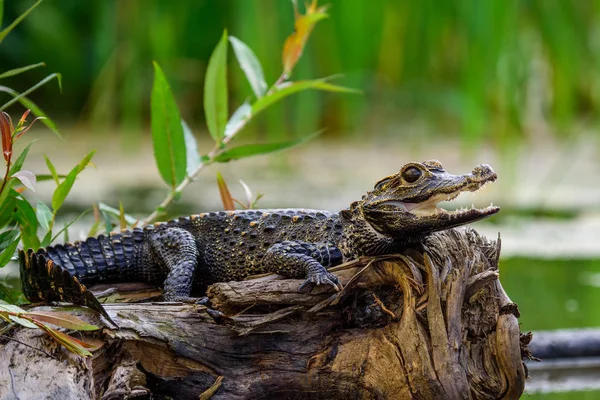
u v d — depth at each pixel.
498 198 20.11
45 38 28.17
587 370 10.56
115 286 9.04
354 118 26.03
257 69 11.26
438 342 7.40
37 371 6.87
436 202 8.27
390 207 8.21
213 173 22.58
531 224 17.56
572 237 16.50
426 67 26.89
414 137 26.05
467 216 7.89
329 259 8.58
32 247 9.12
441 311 7.48
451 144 25.22
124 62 25.50
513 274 14.19
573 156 23.86
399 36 26.38
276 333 7.66
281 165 22.75
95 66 26.95
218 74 10.86
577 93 28.23
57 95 28.81
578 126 27.03
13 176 7.46
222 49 10.80
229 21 26.42
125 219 10.61
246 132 25.33
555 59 25.47
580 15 25.81
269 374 7.57
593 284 13.69
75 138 25.61
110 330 7.23
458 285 7.60
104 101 25.70
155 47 25.14
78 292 7.40
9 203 8.66
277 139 23.98
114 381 7.06
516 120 23.64
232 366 7.52
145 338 7.27
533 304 12.61
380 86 27.44
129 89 25.19
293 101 25.33
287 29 23.42
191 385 7.40
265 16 23.23
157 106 10.40
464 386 7.32
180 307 7.65
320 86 11.09
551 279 13.88
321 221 8.94
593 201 19.55
